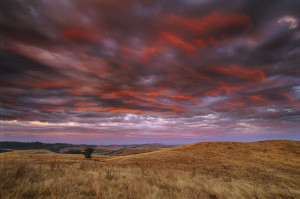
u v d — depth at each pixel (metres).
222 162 26.33
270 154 30.77
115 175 9.70
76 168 11.74
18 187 4.89
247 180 17.34
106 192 5.77
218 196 7.61
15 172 7.10
